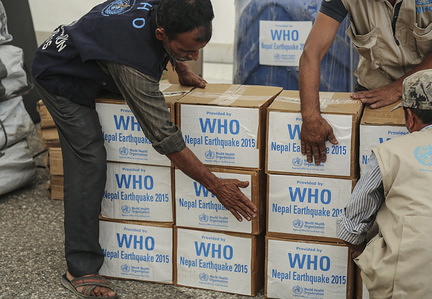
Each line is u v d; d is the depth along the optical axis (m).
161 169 2.64
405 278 1.80
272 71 3.89
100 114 2.62
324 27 2.42
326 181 2.42
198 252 2.71
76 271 2.71
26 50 5.05
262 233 2.72
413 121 1.97
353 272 2.55
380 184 1.91
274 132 2.42
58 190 3.81
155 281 2.82
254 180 2.50
